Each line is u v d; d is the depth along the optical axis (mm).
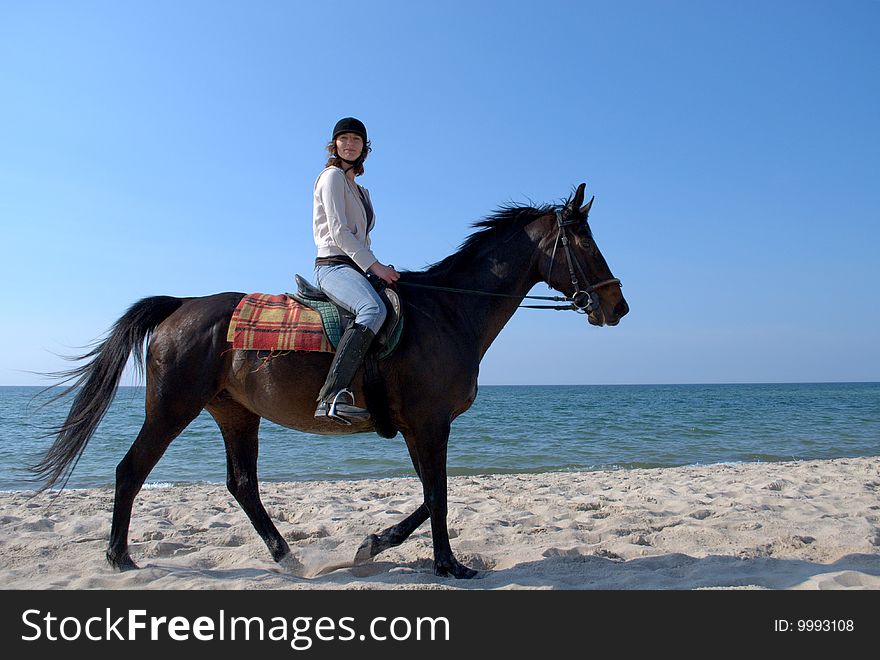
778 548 4973
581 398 71812
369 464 13492
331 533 5938
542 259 4602
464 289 4535
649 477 9953
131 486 4344
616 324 4527
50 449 4367
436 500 4211
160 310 4562
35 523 6125
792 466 11344
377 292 4277
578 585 4012
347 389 4090
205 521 6379
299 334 4219
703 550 4980
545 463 13664
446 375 4230
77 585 4016
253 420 4809
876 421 27453
